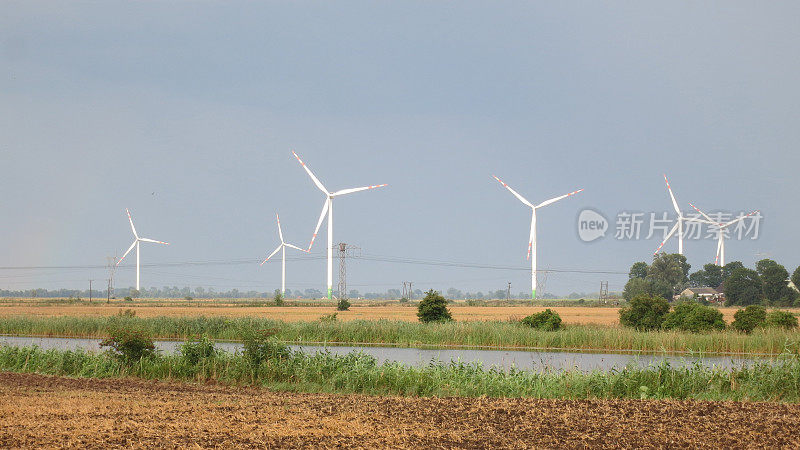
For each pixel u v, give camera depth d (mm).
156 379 41594
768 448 24422
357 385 38375
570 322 110938
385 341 76562
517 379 38031
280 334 76812
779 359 40844
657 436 26047
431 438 25484
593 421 28438
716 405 31828
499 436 25938
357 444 24422
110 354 44719
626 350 68562
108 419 27562
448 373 39500
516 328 77875
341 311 158750
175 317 90188
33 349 47344
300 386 38656
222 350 44969
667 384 36781
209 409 30203
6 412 28375
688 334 72125
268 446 23938
